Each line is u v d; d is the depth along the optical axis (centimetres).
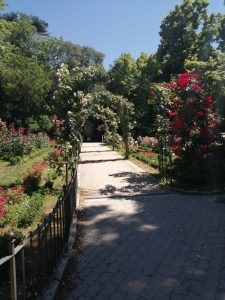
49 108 3622
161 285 423
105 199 907
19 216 702
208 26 3316
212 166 983
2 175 1427
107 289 418
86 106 1159
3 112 3453
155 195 928
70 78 1139
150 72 3409
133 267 479
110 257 517
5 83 3428
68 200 573
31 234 360
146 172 1338
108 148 2802
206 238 580
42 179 1165
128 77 1177
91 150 2642
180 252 526
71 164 1057
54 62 5112
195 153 1002
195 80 1012
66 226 535
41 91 3531
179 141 1007
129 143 1912
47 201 888
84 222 704
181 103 998
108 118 1914
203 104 975
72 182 678
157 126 1095
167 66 3397
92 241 589
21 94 3466
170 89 1071
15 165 1792
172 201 850
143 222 688
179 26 3353
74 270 475
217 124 1030
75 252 541
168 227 649
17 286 425
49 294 395
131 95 2734
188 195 905
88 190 1036
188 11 3319
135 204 838
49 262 471
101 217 736
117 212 771
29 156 2114
